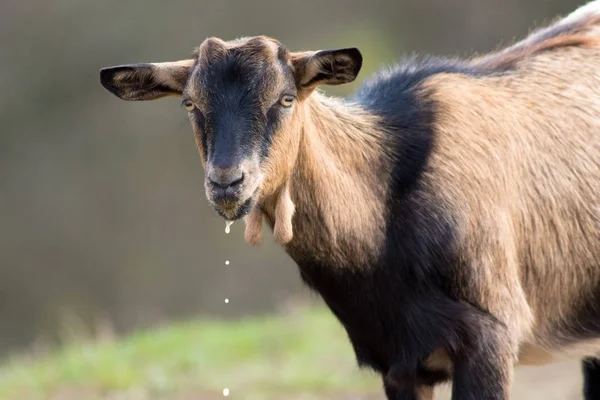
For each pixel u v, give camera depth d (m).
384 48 84.62
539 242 24.00
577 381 37.25
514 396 36.22
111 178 81.25
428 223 22.84
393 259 23.00
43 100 84.94
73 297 77.31
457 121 23.61
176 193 80.06
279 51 21.84
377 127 23.39
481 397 22.69
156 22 86.62
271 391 37.56
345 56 21.69
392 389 24.19
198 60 22.05
